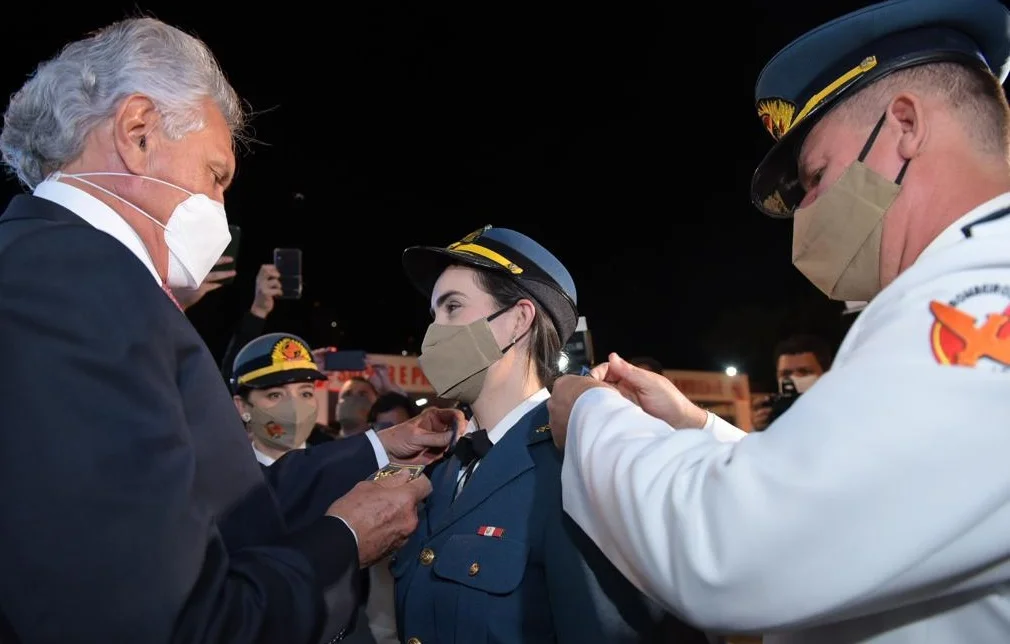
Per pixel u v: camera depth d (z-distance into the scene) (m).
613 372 1.51
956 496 0.73
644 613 1.26
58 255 1.05
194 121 1.31
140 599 0.92
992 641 0.84
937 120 0.99
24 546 0.91
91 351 0.99
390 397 4.00
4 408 0.95
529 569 1.38
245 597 1.04
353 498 1.32
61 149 1.26
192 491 1.02
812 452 0.78
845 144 1.05
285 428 2.93
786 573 0.78
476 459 1.62
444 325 1.65
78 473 0.93
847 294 1.12
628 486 0.96
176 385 1.11
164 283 1.33
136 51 1.29
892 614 0.89
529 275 1.66
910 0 1.04
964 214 0.96
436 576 1.44
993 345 0.77
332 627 1.14
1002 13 1.04
